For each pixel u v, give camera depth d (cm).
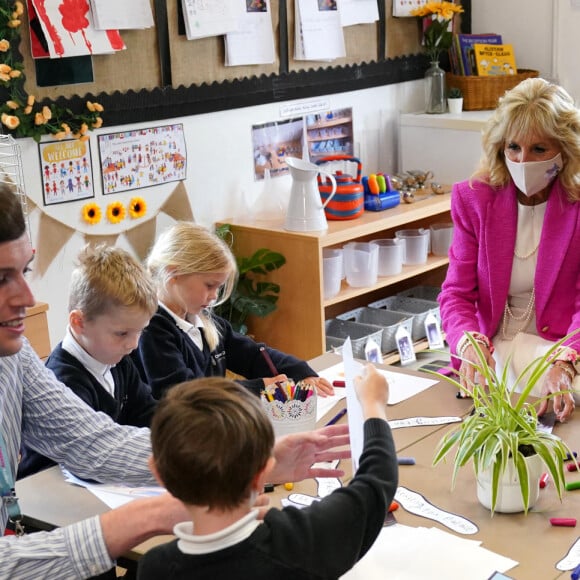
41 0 307
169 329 233
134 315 194
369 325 402
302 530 121
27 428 181
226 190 386
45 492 178
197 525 121
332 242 361
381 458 134
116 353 199
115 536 148
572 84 449
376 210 398
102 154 338
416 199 418
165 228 365
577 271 244
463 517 163
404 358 389
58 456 180
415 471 182
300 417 193
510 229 250
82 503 173
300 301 371
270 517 121
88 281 194
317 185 378
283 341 381
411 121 444
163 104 353
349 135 435
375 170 454
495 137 246
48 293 331
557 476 161
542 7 451
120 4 326
